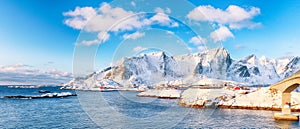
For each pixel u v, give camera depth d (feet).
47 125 93.35
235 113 124.98
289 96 111.55
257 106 142.20
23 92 381.19
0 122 101.45
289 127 90.89
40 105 170.50
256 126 91.81
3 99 225.56
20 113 128.67
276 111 134.92
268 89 156.46
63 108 148.25
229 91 176.86
